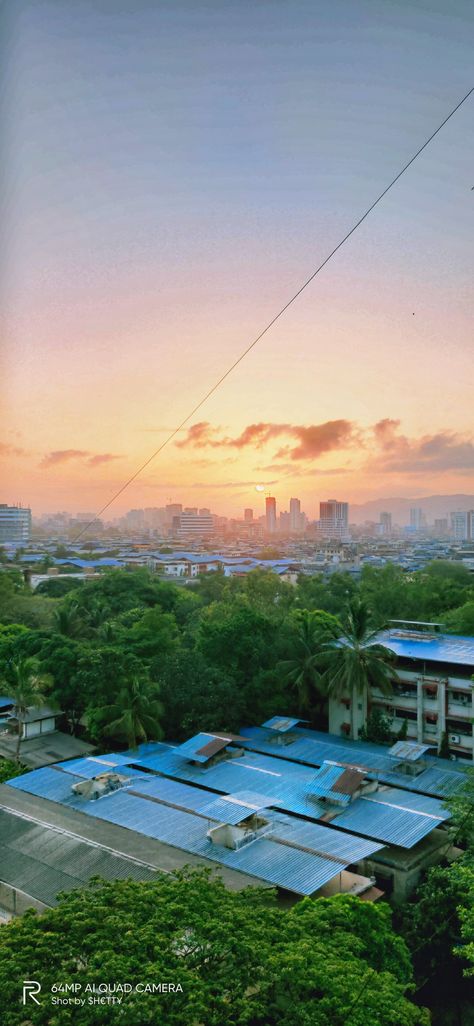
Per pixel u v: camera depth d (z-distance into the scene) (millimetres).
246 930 12203
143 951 11172
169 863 19484
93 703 35156
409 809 25750
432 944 19859
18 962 10672
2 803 24078
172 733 35625
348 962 12461
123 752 32531
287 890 19734
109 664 35250
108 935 11500
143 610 47625
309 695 38875
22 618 46031
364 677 35156
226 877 19172
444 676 34188
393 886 22844
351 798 26391
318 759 32188
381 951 15375
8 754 32750
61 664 36875
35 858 19828
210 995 10531
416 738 34688
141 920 12125
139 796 25719
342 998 11406
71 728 37281
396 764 30953
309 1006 11359
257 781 28578
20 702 33750
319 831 23172
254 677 38000
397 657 35750
